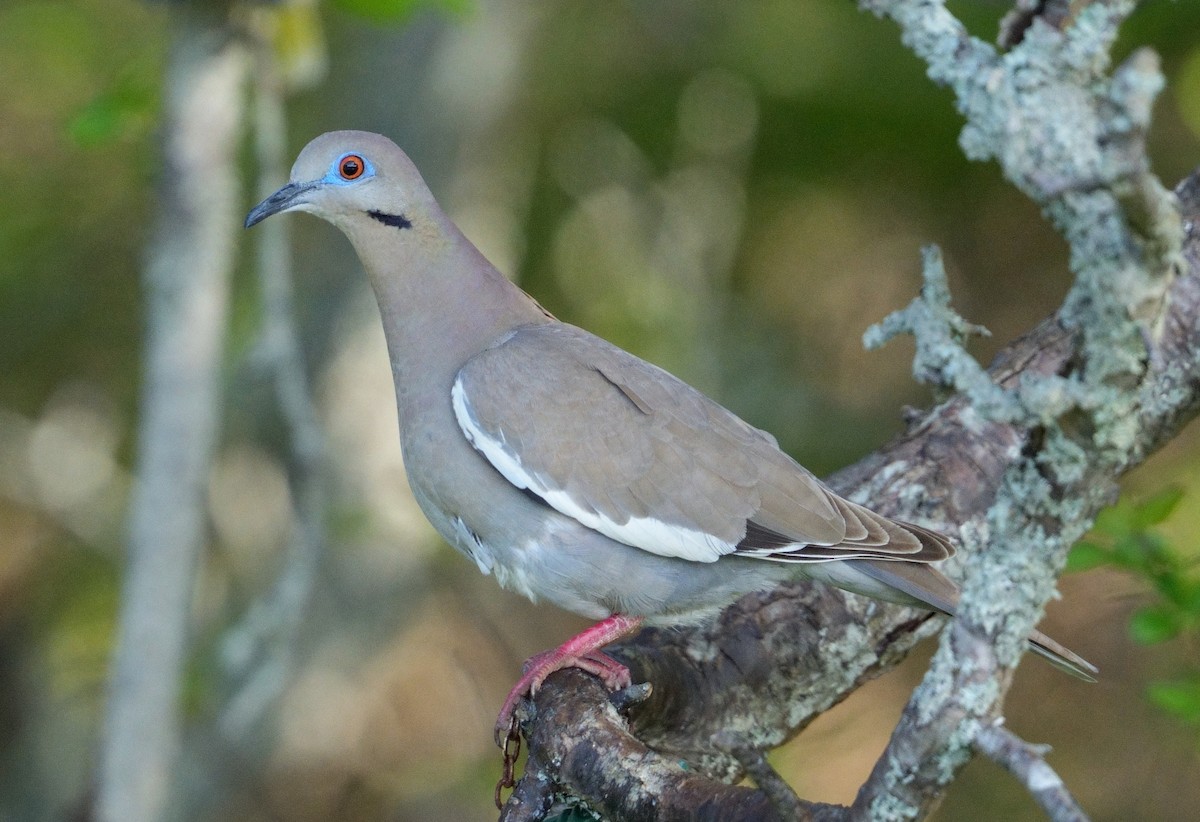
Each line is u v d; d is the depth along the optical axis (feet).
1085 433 13.08
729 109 49.39
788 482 22.44
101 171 50.19
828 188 51.85
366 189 23.80
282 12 29.50
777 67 49.11
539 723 19.62
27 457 48.06
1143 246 12.05
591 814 18.66
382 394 43.37
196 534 30.55
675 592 22.54
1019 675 46.11
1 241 49.32
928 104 48.06
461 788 44.83
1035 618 13.73
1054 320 24.59
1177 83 43.78
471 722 46.29
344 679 43.98
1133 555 24.14
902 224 51.65
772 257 53.31
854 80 48.91
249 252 45.32
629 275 49.57
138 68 30.91
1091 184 11.82
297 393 30.71
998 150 12.14
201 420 30.09
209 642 43.65
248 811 43.62
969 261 51.11
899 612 23.31
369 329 43.11
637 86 51.31
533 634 48.67
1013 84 12.00
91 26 49.49
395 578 43.50
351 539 41.78
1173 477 43.86
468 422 22.76
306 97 47.39
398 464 43.62
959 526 23.76
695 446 22.54
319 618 42.96
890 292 51.98
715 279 50.62
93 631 49.57
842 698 23.48
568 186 50.37
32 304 51.37
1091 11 11.73
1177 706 24.00
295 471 31.81
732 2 48.67
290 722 43.21
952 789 42.68
